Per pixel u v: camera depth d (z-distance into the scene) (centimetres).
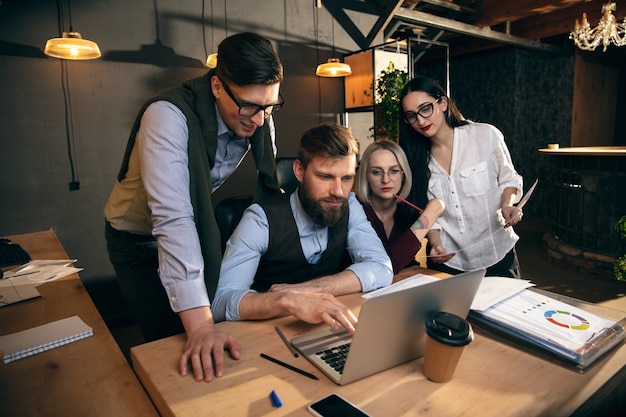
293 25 423
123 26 328
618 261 243
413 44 549
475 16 513
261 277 144
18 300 126
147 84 343
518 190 178
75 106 314
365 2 471
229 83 108
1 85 287
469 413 69
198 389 77
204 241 116
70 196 318
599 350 86
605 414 80
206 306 99
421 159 186
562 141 634
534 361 85
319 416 68
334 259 146
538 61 647
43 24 297
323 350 89
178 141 110
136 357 90
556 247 431
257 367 84
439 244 186
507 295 110
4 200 296
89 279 329
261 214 135
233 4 384
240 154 152
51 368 88
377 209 173
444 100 178
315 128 126
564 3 436
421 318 80
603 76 728
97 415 73
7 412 73
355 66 444
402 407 71
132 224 141
